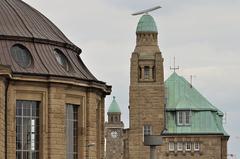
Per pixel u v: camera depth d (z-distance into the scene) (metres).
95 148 151.88
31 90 142.62
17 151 142.50
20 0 155.75
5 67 135.12
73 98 148.12
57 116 144.38
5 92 139.38
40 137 143.75
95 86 150.88
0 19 147.12
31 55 145.25
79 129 149.38
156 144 117.50
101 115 158.25
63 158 145.00
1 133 135.25
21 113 142.75
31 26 149.00
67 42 153.00
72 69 150.12
